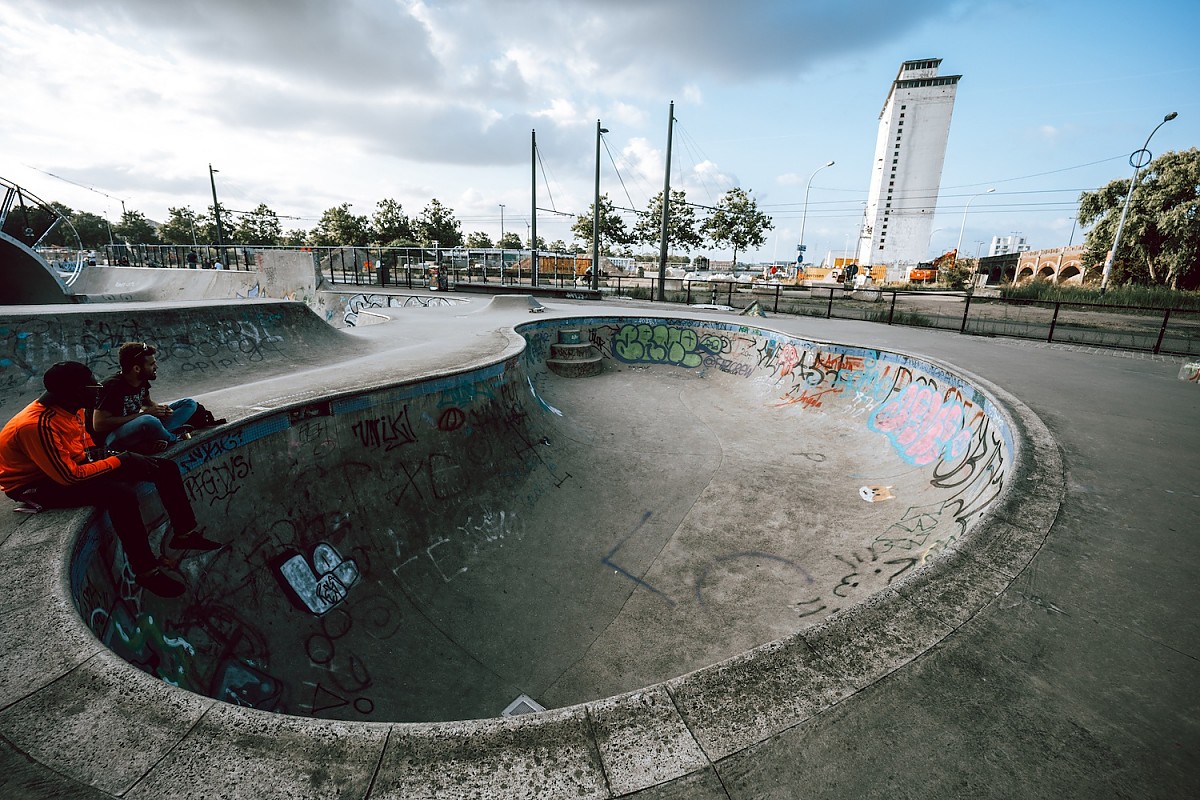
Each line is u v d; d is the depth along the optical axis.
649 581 5.85
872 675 2.09
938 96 90.31
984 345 11.51
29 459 2.81
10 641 2.03
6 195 18.47
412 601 5.21
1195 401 6.57
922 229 95.62
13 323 6.46
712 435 9.53
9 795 1.47
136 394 3.63
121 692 1.82
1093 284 32.44
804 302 25.77
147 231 83.75
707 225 39.03
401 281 35.12
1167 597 2.67
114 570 3.14
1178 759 1.77
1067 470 4.28
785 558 6.05
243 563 4.31
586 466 8.15
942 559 2.95
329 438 5.36
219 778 1.54
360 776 1.57
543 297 26.58
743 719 1.85
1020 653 2.25
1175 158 29.33
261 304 9.41
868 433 9.10
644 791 1.59
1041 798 1.62
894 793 1.62
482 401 7.29
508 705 4.43
